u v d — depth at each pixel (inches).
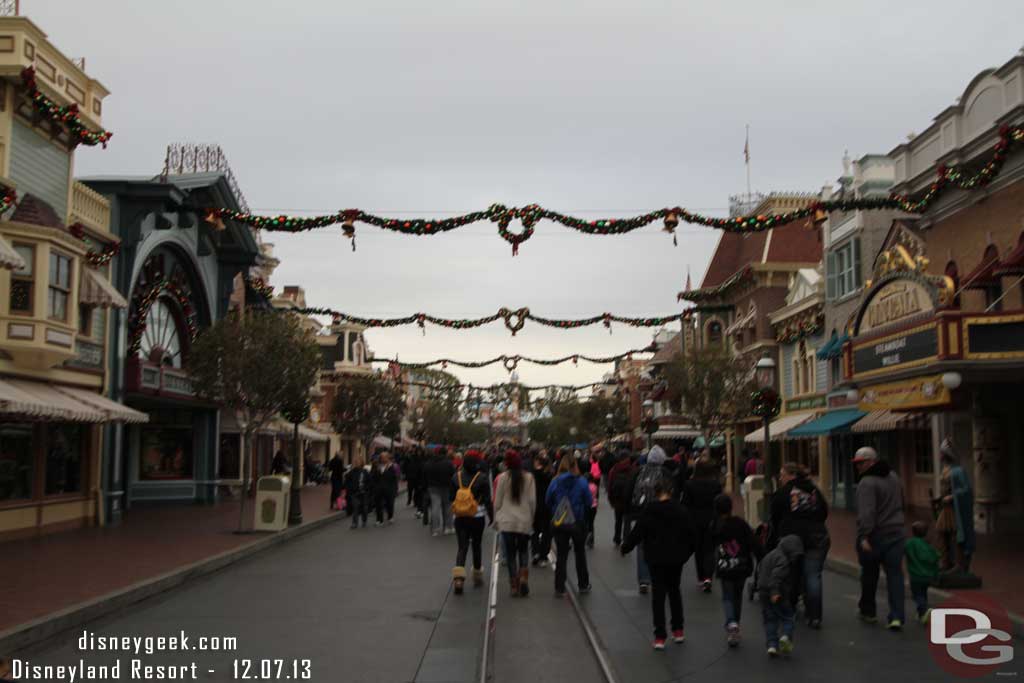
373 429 2220.7
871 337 816.3
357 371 2765.7
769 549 428.5
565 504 512.7
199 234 1251.8
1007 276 799.1
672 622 380.5
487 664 344.2
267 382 911.0
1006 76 778.8
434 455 901.8
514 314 1106.1
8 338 779.4
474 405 3398.1
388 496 1043.9
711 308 1122.7
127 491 1187.9
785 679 321.1
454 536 871.7
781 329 1546.5
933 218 924.6
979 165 821.2
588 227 637.3
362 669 336.8
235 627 417.1
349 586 548.7
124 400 1125.1
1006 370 673.6
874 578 426.0
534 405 3472.0
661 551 373.1
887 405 799.1
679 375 1425.9
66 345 828.0
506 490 512.4
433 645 378.3
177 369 1182.3
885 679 321.1
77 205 925.2
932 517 989.8
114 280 1009.5
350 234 644.1
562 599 498.6
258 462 1708.9
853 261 1248.8
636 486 535.2
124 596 474.6
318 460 2652.6
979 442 855.7
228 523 980.6
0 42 770.8
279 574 605.9
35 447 858.1
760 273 1635.1
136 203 1027.9
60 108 828.6
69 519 915.4
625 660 350.3
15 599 454.0
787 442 1592.0
